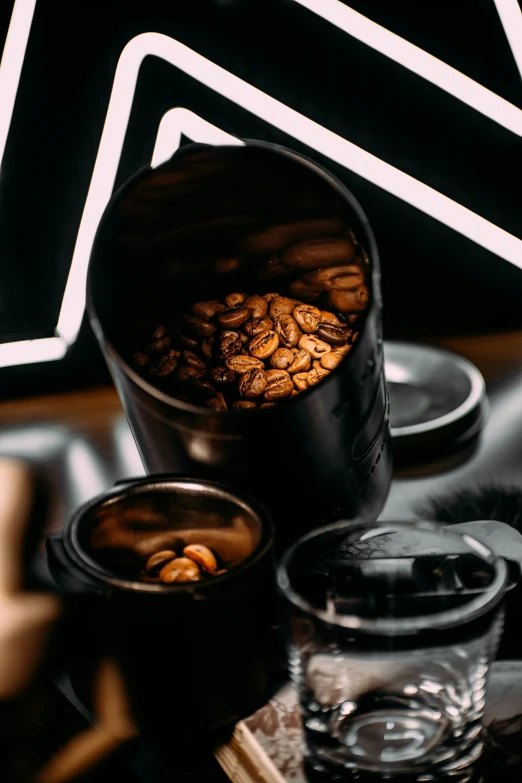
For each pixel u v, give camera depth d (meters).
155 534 0.56
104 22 0.77
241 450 0.57
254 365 0.63
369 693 0.50
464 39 0.81
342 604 0.51
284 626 0.50
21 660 0.53
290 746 0.52
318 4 0.79
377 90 0.81
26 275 0.81
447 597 0.51
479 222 0.85
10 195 0.79
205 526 0.56
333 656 0.49
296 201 0.61
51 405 0.81
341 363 0.57
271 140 0.82
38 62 0.77
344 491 0.59
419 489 0.69
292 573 0.50
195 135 0.81
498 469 0.70
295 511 0.59
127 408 0.59
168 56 0.79
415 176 0.84
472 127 0.83
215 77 0.80
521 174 0.84
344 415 0.58
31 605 0.53
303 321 0.64
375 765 0.49
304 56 0.80
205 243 0.64
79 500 0.70
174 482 0.56
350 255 0.61
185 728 0.53
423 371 0.77
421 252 0.86
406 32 0.80
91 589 0.52
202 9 0.78
